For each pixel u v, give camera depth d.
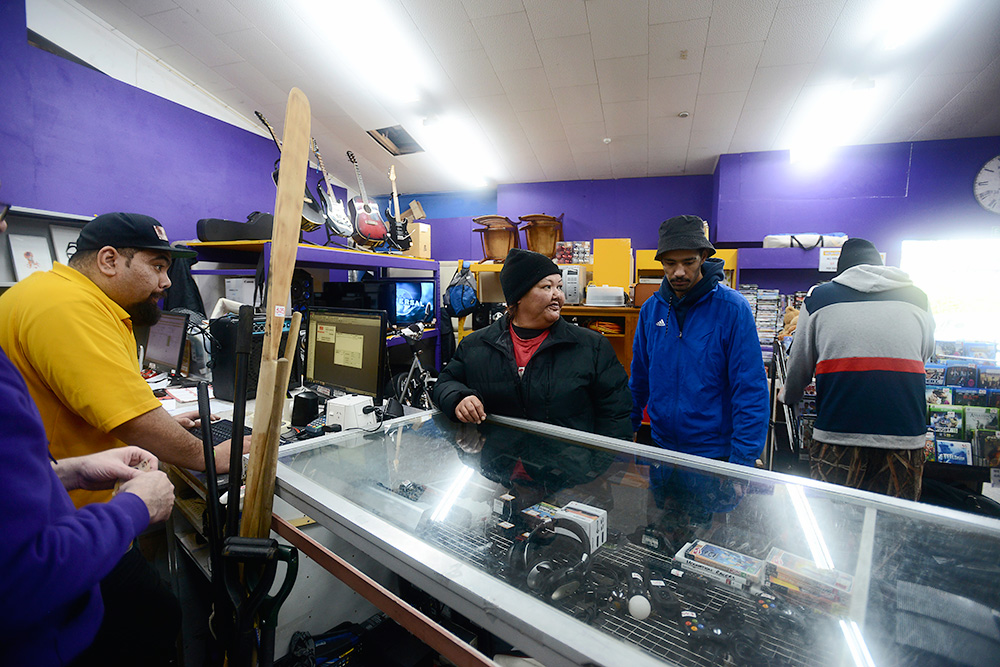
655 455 0.98
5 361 0.53
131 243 1.22
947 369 2.53
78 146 2.86
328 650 1.23
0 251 2.32
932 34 3.04
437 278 3.12
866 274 1.74
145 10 3.25
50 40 3.06
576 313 3.83
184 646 1.51
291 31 3.43
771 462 2.85
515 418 1.24
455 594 0.58
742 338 1.49
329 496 0.82
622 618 0.56
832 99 3.87
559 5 3.00
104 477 0.84
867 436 1.68
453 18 3.17
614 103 4.18
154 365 2.44
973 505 1.91
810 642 0.51
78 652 0.64
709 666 0.49
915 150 4.57
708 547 0.70
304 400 1.60
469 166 5.91
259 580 0.81
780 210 4.97
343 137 5.22
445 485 0.92
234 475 0.84
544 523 0.75
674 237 1.52
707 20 3.05
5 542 0.47
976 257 4.33
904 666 0.47
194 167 3.55
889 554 0.64
